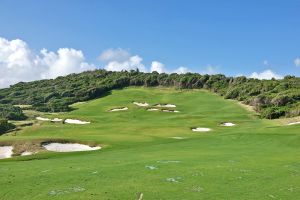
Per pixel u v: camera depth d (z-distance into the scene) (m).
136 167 29.97
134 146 47.84
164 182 25.33
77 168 29.55
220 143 50.06
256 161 34.12
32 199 21.28
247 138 53.72
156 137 57.41
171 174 27.69
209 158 35.34
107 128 75.38
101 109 145.38
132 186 24.12
